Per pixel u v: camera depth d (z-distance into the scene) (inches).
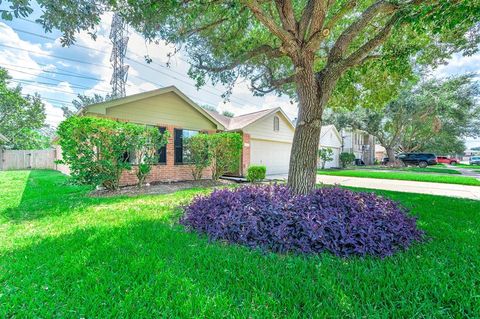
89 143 233.0
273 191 151.1
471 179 432.8
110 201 203.5
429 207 192.5
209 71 213.0
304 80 153.8
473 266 85.0
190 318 58.6
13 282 74.5
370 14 149.7
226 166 364.5
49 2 115.0
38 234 119.6
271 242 101.7
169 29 169.6
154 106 333.4
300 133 158.6
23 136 887.7
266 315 59.9
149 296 67.1
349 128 978.7
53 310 61.6
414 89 788.0
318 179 462.6
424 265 85.8
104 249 98.3
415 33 192.7
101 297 67.2
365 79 258.2
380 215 113.8
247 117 559.2
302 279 76.5
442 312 59.9
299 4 200.1
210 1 149.2
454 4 113.5
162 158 341.7
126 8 139.0
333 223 101.0
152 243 106.3
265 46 177.0
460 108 754.2
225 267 85.1
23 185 314.0
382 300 65.5
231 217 113.4
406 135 1125.7
